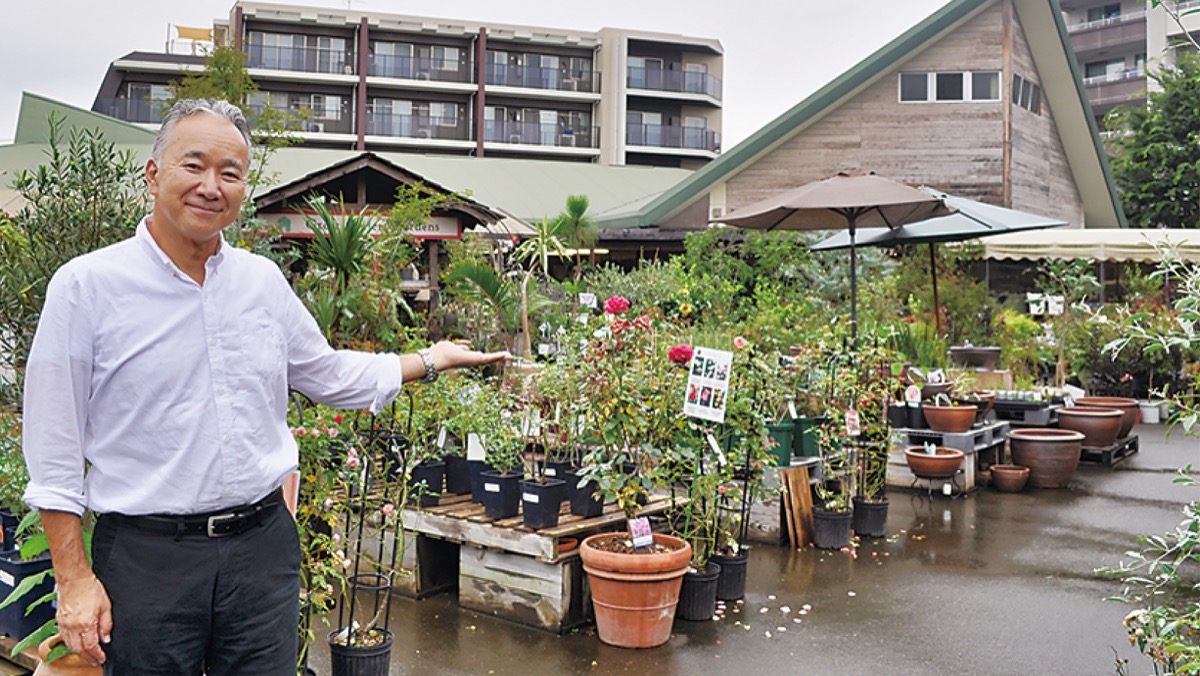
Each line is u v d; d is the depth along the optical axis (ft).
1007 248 44.86
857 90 57.98
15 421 11.58
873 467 21.34
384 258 21.06
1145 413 40.16
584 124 139.13
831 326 24.02
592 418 14.76
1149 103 83.97
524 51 135.95
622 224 55.67
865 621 14.98
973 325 40.29
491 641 13.94
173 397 6.32
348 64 128.77
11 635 11.79
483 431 15.92
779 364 19.93
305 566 11.72
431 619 14.90
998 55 57.82
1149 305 37.78
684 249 56.54
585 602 14.76
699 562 15.19
